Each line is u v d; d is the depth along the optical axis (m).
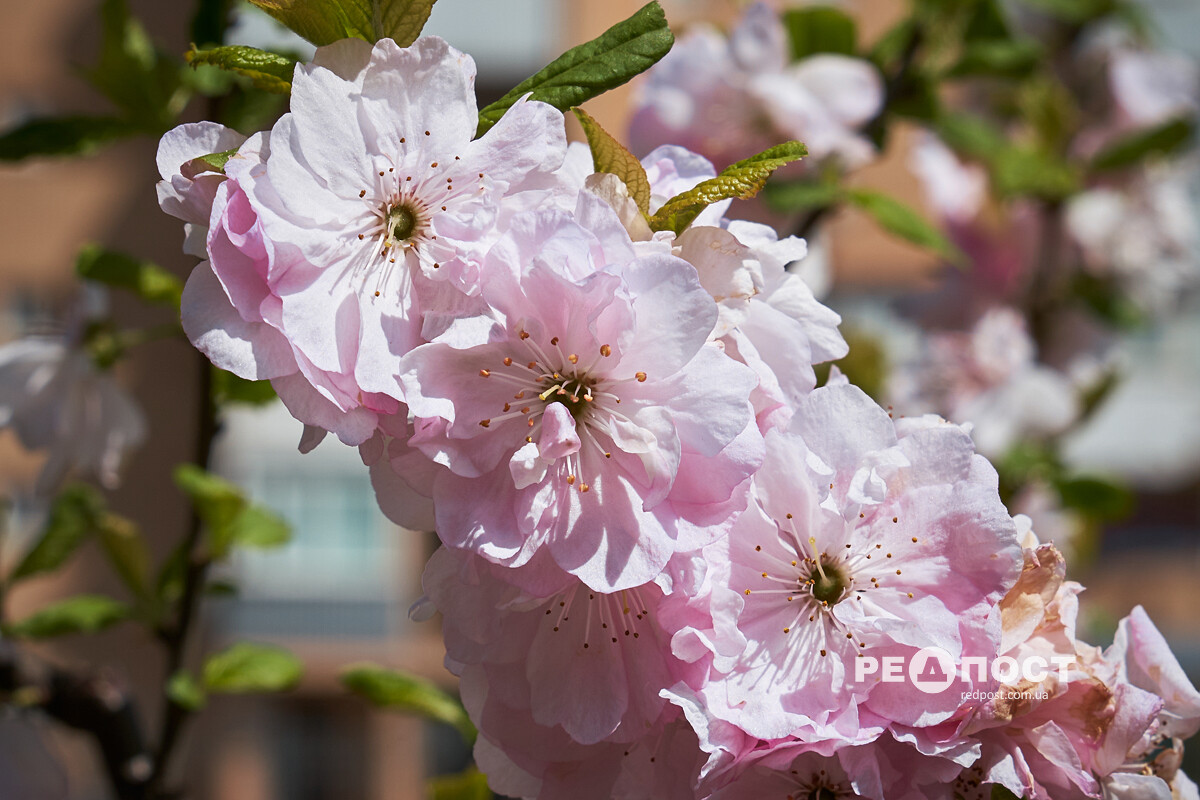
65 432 0.50
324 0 0.38
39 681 0.48
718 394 0.37
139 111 0.49
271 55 0.39
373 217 0.38
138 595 0.50
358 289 0.38
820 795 0.39
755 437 0.38
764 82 0.54
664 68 0.56
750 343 0.38
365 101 0.38
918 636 0.38
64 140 0.48
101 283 0.49
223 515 0.49
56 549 0.50
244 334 0.37
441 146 0.38
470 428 0.38
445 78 0.38
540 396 0.38
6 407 0.50
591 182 0.38
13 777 0.49
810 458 0.38
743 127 0.56
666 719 0.38
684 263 0.37
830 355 0.39
